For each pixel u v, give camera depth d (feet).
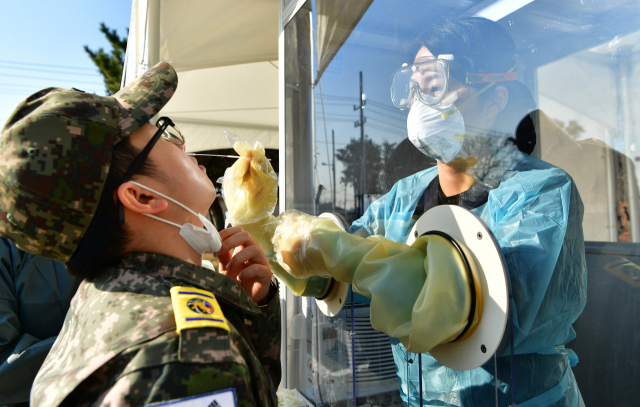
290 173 5.60
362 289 2.60
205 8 8.89
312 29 5.02
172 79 2.49
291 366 5.48
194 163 2.65
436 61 2.89
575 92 2.22
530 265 2.36
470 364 2.40
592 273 2.16
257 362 2.26
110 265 2.31
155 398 1.69
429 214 2.94
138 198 2.26
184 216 2.48
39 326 6.11
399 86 3.26
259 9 8.96
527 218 2.42
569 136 2.26
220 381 1.84
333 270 2.87
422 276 2.55
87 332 2.01
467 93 2.80
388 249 2.83
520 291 2.38
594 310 2.16
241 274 3.11
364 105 4.09
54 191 1.99
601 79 2.09
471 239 2.41
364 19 4.02
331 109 4.68
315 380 4.84
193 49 10.74
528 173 2.49
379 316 2.50
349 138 4.37
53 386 1.86
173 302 2.05
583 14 2.16
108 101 2.22
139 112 2.27
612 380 2.07
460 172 3.00
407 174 3.62
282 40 5.77
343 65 4.42
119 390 1.70
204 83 13.37
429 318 2.25
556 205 2.32
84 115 2.09
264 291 3.20
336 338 4.33
